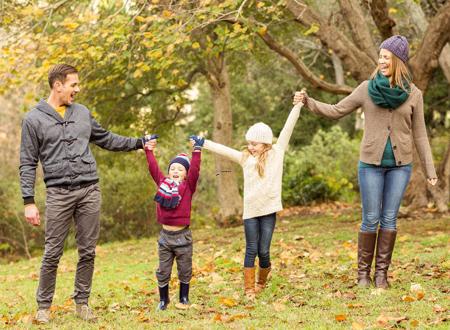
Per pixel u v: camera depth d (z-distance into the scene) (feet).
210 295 21.91
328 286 21.91
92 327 17.47
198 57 47.34
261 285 21.39
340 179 70.13
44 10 36.91
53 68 18.10
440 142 73.36
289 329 15.88
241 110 88.38
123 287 25.58
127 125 56.49
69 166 17.83
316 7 52.06
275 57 67.10
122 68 39.83
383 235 20.98
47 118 17.87
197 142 19.67
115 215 59.21
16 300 24.29
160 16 35.88
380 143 20.48
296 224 46.42
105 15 42.65
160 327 17.01
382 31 40.29
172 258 19.53
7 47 35.40
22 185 17.61
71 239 58.80
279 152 20.49
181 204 19.08
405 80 20.03
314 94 86.43
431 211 43.65
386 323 15.87
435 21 41.19
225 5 31.68
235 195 55.47
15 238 63.67
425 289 20.11
